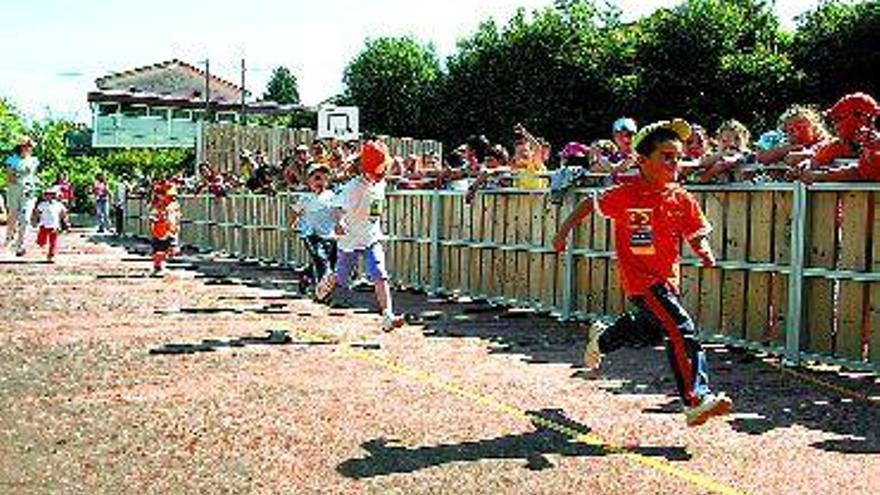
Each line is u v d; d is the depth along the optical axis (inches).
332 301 429.4
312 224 435.2
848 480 165.5
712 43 1358.3
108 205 1227.9
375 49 2103.8
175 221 586.6
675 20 1382.9
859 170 257.0
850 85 1267.2
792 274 277.3
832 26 1283.2
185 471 166.9
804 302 275.3
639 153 196.9
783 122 299.6
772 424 204.5
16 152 684.1
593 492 158.1
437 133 1756.9
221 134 1016.2
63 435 189.0
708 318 308.5
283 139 1046.4
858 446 187.6
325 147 637.3
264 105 2349.9
